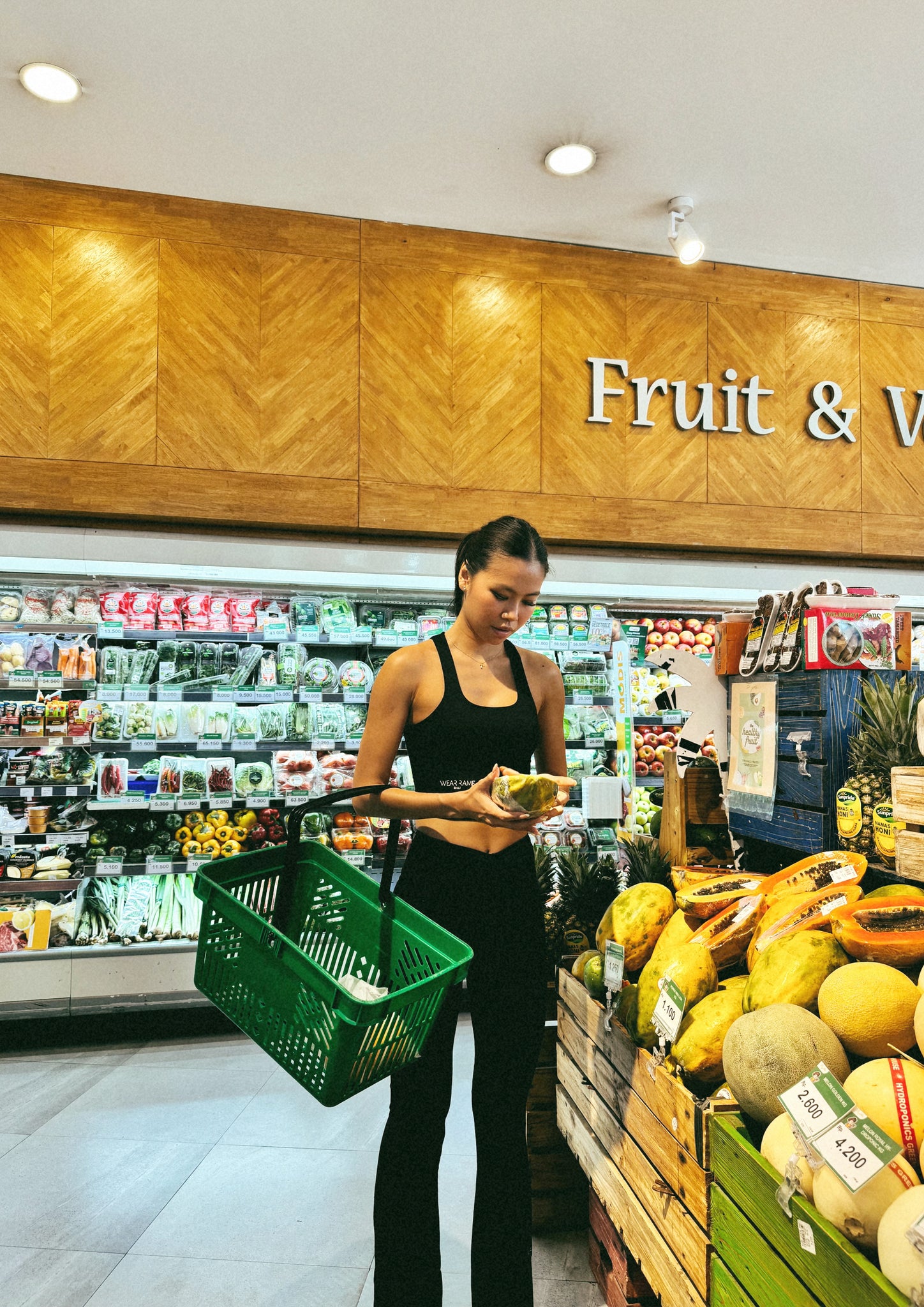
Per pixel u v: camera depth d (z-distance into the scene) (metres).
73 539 3.13
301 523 3.35
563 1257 1.92
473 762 1.57
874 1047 1.05
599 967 1.72
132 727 3.43
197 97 2.74
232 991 1.21
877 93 2.71
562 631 3.94
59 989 3.09
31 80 2.64
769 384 3.84
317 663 3.65
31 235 3.17
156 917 3.29
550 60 2.57
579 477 3.61
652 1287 1.40
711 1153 1.18
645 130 2.89
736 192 3.27
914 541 3.96
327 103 2.76
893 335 4.00
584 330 3.65
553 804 1.29
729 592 3.82
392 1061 1.13
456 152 3.02
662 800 2.01
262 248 3.36
